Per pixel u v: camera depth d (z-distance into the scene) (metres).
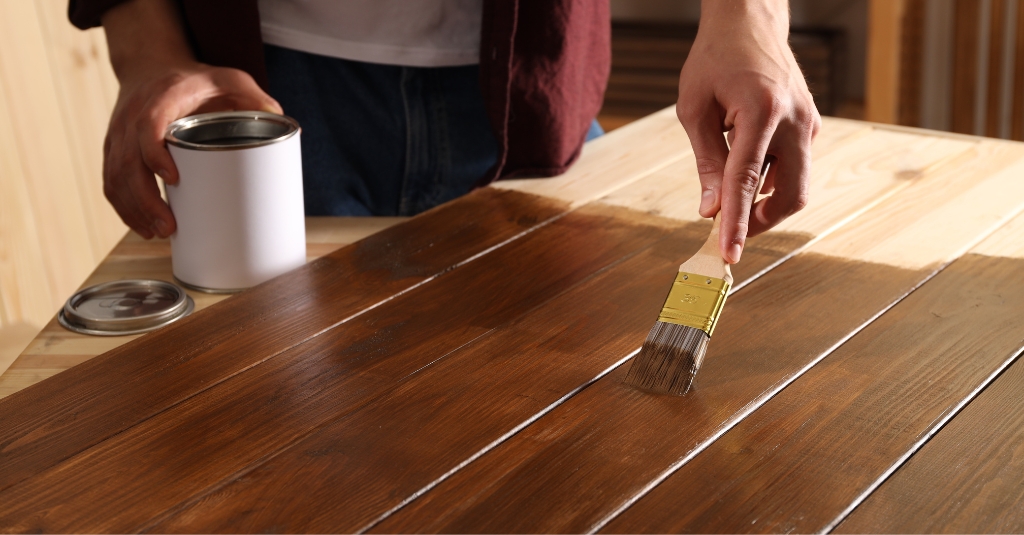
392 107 1.29
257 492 0.64
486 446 0.69
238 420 0.73
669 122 1.47
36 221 1.73
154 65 1.12
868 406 0.73
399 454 0.68
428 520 0.62
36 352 0.87
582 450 0.69
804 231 1.06
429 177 1.35
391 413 0.73
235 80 1.08
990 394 0.74
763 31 0.93
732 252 0.81
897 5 2.77
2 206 1.61
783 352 0.81
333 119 1.30
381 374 0.79
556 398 0.75
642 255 1.01
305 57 1.27
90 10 1.16
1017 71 2.83
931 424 0.71
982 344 0.82
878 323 0.86
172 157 0.95
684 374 0.75
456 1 1.25
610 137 1.41
